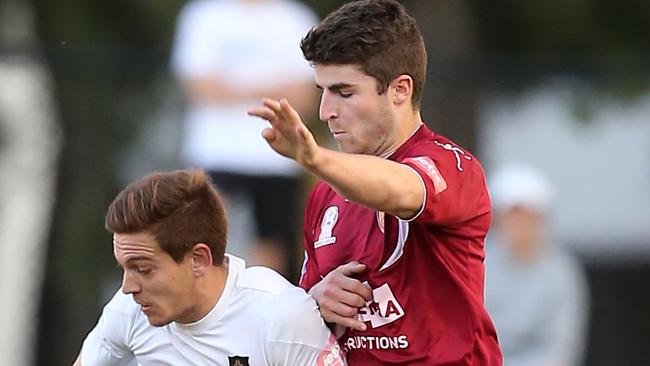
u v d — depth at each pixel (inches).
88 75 1211.9
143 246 559.5
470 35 1540.4
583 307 1197.1
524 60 1213.1
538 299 1138.7
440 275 553.0
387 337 560.1
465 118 1205.1
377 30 548.1
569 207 1205.7
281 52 1095.0
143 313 588.4
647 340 1190.9
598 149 1207.6
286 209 1088.8
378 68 546.9
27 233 1216.2
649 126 1202.6
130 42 1499.8
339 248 581.0
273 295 578.9
